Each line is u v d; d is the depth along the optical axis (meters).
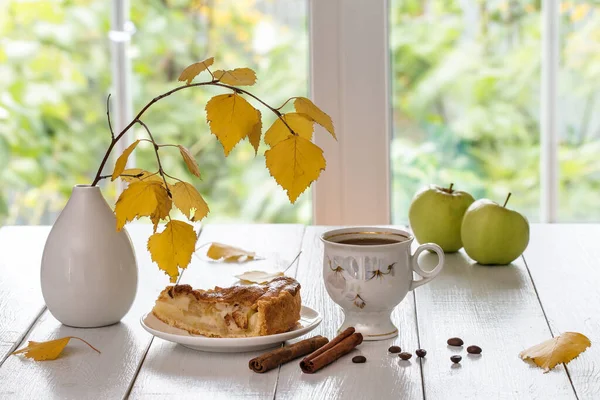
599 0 2.38
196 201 1.29
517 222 1.51
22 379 1.19
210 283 1.46
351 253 1.26
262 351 1.24
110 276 1.30
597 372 1.19
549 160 2.42
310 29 2.16
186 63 2.89
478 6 2.51
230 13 2.86
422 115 2.53
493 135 2.53
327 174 2.22
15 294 1.42
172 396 1.15
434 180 2.53
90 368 1.21
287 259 1.56
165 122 2.93
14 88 2.95
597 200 2.45
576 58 2.40
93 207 1.31
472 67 2.52
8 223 2.99
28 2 2.92
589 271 1.49
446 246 1.58
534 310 1.35
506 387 1.16
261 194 3.00
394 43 2.51
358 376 1.19
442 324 1.31
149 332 1.25
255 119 1.23
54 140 2.97
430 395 1.15
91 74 2.94
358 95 2.18
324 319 1.33
